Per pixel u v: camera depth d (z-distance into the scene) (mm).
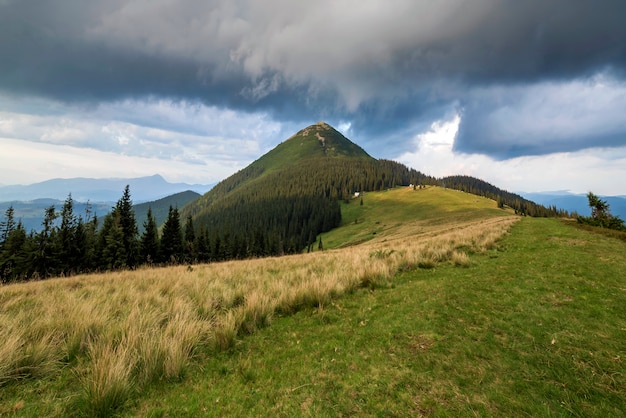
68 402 3080
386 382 3490
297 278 9133
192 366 3994
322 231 128125
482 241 14695
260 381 3596
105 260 37562
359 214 136125
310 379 3615
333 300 7117
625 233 15367
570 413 2902
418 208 116938
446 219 79125
